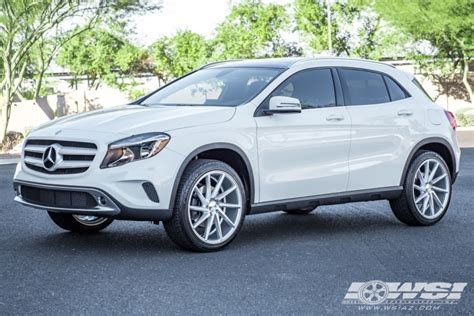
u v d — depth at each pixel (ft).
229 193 24.06
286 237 26.53
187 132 23.32
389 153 28.02
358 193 27.27
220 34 146.00
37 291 18.95
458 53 134.10
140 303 17.93
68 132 23.44
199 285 19.58
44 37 115.03
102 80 153.69
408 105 29.07
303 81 26.50
